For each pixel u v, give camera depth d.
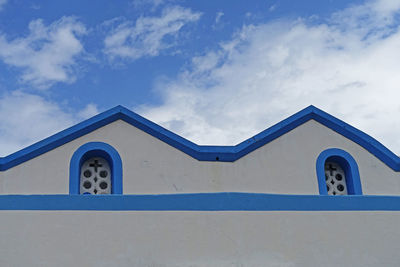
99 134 11.19
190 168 11.22
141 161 11.12
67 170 10.79
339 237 9.73
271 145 11.59
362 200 10.04
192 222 9.34
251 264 9.27
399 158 11.85
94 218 9.11
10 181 10.62
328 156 11.69
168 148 11.30
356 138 11.90
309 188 11.38
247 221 9.50
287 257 9.43
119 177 10.91
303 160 11.57
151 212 9.27
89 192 10.90
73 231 9.00
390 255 9.78
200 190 11.08
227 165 11.34
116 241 9.04
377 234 9.87
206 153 11.30
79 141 11.05
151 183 10.99
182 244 9.19
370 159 11.83
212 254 9.21
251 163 11.41
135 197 9.31
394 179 11.76
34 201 9.09
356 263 9.63
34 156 10.82
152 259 9.02
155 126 11.41
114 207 9.21
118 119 11.39
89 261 8.88
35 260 8.78
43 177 10.70
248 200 9.62
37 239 8.91
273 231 9.53
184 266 9.06
